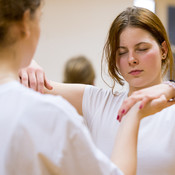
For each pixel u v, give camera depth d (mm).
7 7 1278
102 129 2191
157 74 2127
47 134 1236
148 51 2074
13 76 1342
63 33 5738
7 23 1290
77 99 2346
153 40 2100
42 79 2152
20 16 1305
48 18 5633
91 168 1297
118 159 1473
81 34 5840
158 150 2035
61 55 5719
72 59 4121
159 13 6328
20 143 1211
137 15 2100
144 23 2070
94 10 5895
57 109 1266
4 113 1243
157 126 2100
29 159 1216
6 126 1223
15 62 1350
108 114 2225
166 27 6355
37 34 1383
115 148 1530
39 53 5582
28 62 1408
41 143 1222
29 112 1238
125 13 2143
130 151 1504
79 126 1286
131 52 2066
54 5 5672
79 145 1276
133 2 6090
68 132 1261
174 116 2113
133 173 1451
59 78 5707
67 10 5758
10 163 1208
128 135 1559
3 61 1331
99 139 2184
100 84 5699
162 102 1651
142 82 2113
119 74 2279
